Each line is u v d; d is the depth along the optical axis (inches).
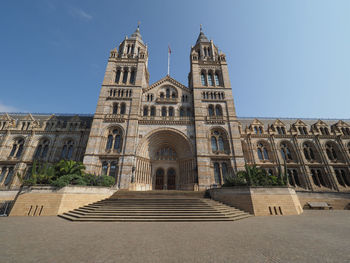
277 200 772.0
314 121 1861.5
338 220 592.4
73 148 1476.4
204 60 1701.5
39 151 1472.7
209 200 812.6
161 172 1417.3
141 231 419.8
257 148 1594.5
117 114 1373.0
